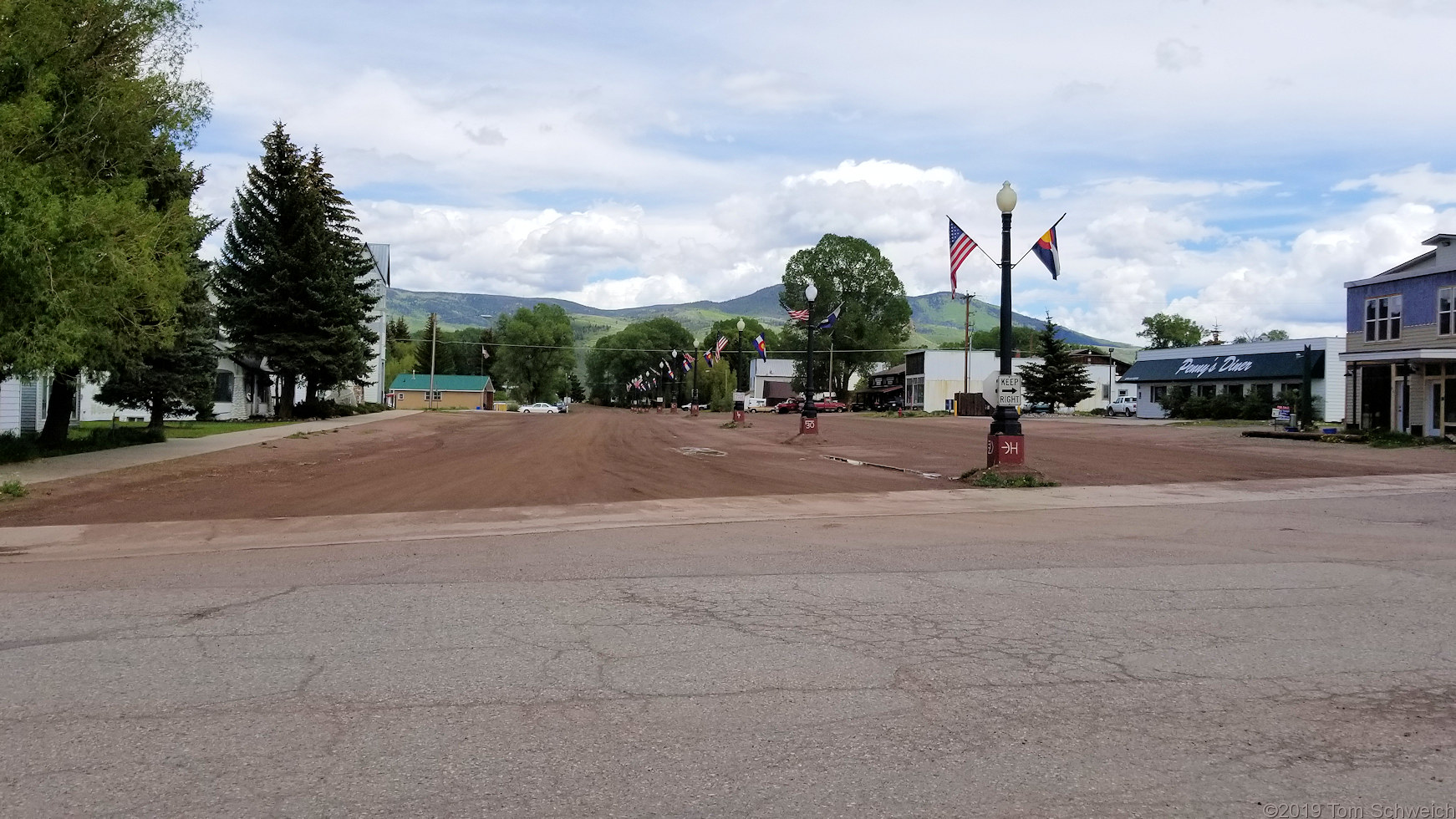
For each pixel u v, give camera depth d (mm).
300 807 3773
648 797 3881
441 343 143750
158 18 20781
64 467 19969
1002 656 5961
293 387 47125
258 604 7418
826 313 107750
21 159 17578
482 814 3721
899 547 10602
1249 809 3824
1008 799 3895
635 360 151875
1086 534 11680
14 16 17922
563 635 6430
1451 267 32531
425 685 5312
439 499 15555
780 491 16719
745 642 6281
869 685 5355
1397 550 10359
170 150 22094
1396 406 33156
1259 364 55688
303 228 45219
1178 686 5363
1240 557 9789
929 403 86500
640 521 13133
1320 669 5688
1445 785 4066
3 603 7516
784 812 3750
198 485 17469
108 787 3949
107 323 19438
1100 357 86125
